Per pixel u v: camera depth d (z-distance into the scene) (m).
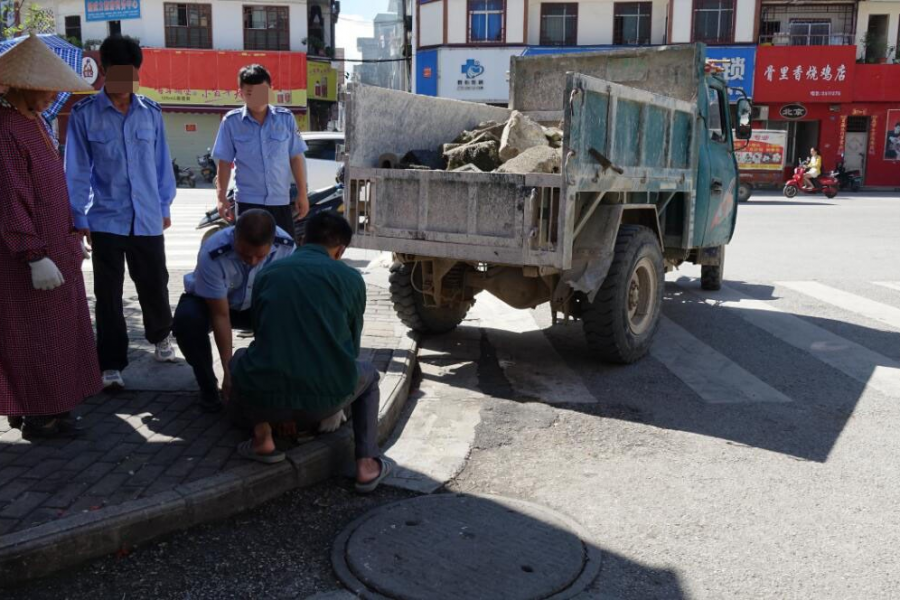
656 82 7.17
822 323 7.49
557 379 5.67
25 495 3.29
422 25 31.20
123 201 4.47
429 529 3.38
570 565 3.12
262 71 5.36
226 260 4.12
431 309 6.54
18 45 3.51
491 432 4.61
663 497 3.78
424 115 6.45
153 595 2.88
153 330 4.95
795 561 3.20
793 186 25.52
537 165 5.25
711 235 7.98
